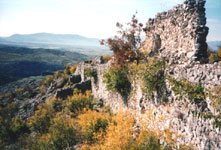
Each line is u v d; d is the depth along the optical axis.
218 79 5.17
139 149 6.14
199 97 5.51
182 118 6.21
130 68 10.82
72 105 16.11
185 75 6.45
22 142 15.69
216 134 4.88
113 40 12.79
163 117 7.21
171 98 6.92
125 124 7.23
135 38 12.73
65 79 29.34
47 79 39.88
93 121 9.95
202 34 7.69
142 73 8.41
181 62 8.16
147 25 12.75
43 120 16.23
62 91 20.05
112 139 6.57
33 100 31.06
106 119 10.14
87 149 8.45
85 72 19.67
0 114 26.14
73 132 10.87
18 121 20.67
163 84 7.41
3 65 157.50
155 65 8.05
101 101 15.98
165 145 6.39
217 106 4.93
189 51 8.20
